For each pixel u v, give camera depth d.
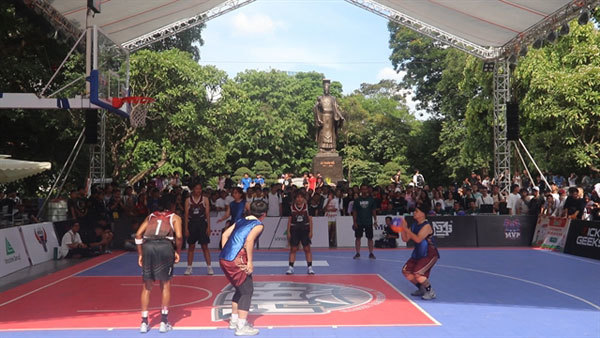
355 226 14.34
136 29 20.12
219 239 17.44
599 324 7.25
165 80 28.36
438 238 17.64
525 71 24.56
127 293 9.57
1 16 18.19
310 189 21.47
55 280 11.09
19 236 12.98
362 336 6.58
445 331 6.84
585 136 24.33
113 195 17.55
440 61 46.09
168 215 7.13
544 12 16.69
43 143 23.39
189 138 31.66
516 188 18.91
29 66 19.98
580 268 12.55
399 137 49.75
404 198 18.98
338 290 9.69
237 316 7.04
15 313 7.99
